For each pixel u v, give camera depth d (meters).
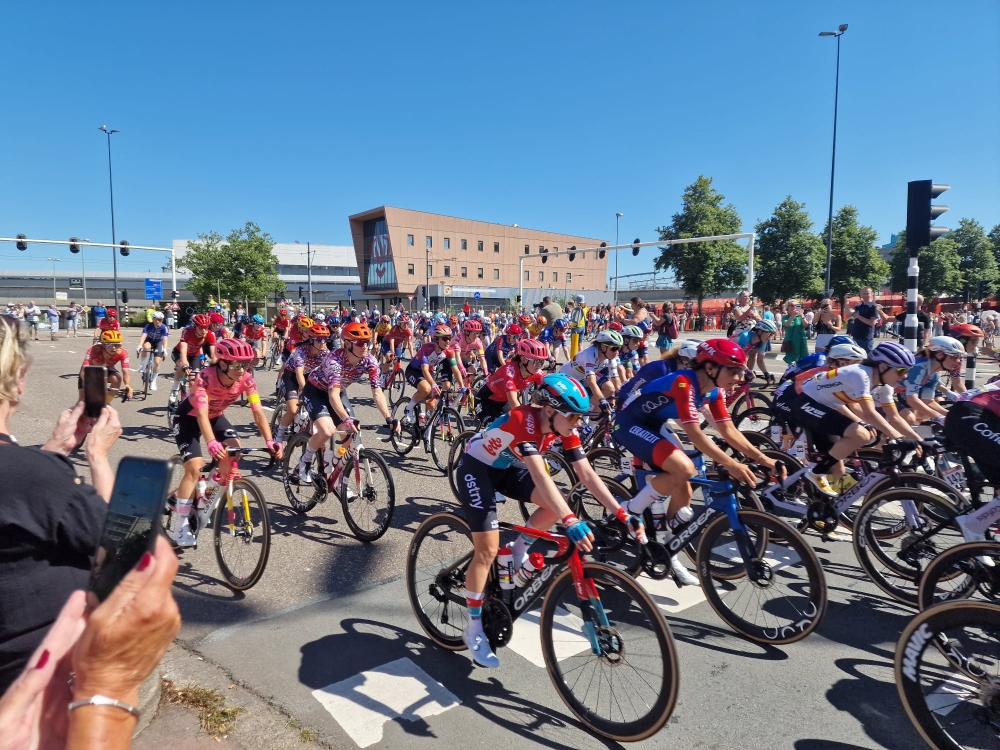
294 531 4.75
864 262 36.66
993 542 2.85
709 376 3.52
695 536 3.44
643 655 2.46
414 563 3.22
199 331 8.30
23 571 1.22
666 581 3.95
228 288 42.12
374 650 3.06
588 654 2.76
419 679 2.81
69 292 82.06
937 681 2.48
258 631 3.24
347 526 4.87
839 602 3.65
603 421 6.10
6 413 1.37
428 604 3.28
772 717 2.58
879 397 4.38
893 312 32.84
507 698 2.69
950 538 3.64
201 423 3.73
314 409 4.83
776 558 3.69
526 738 2.44
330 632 3.24
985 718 2.33
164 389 12.05
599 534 3.85
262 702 2.61
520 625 3.37
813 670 2.95
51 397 11.00
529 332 13.69
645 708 2.43
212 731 2.41
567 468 5.46
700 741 2.43
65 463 1.31
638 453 3.67
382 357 14.08
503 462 2.91
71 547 1.27
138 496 0.94
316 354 6.00
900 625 3.39
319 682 2.77
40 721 0.95
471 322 7.07
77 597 1.04
